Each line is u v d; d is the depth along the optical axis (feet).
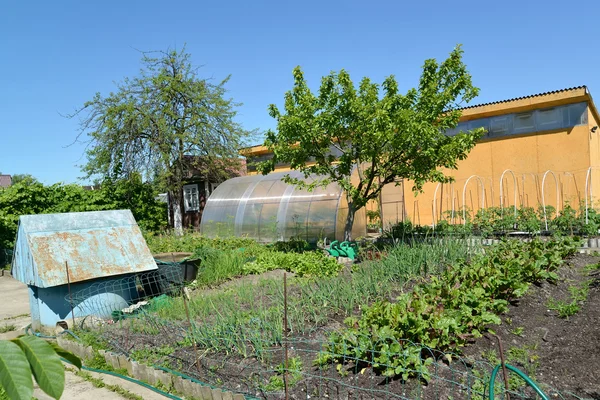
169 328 21.03
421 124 34.55
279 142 40.86
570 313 18.94
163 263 29.25
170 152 70.95
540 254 25.84
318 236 51.65
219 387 14.94
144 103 70.03
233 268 34.76
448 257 28.81
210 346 18.22
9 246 51.26
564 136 55.52
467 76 36.96
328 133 39.09
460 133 37.58
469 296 17.58
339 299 22.00
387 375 13.64
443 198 64.34
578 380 13.60
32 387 3.75
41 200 54.34
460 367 14.69
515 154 58.95
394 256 28.09
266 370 15.49
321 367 15.20
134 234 27.12
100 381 17.47
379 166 39.14
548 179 56.65
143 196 66.08
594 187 57.82
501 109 58.13
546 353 15.64
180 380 15.90
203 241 52.26
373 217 56.85
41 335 23.44
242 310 22.39
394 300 22.30
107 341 20.30
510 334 17.46
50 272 23.30
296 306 21.86
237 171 85.20
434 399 12.84
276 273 35.12
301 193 55.21
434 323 15.19
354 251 39.96
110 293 25.05
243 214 59.93
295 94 40.09
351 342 15.15
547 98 54.60
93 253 24.99
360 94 38.01
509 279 20.44
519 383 13.43
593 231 40.70
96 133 68.33
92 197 59.72
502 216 47.26
